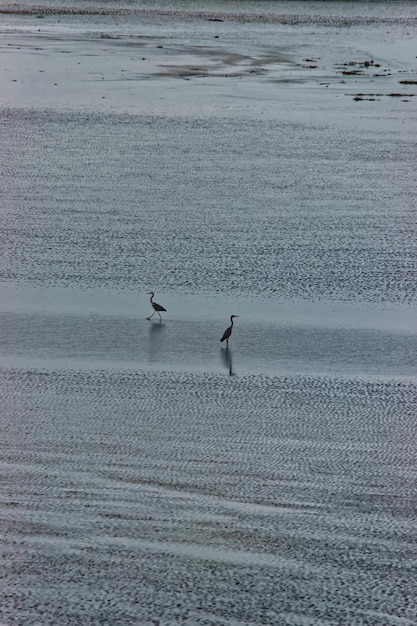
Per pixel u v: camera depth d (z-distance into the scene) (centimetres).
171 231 4903
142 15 17262
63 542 2372
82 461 2747
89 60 11119
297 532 2438
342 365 3528
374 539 2422
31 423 2981
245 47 12950
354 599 2208
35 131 7131
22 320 3853
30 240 4712
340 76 10588
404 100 9088
